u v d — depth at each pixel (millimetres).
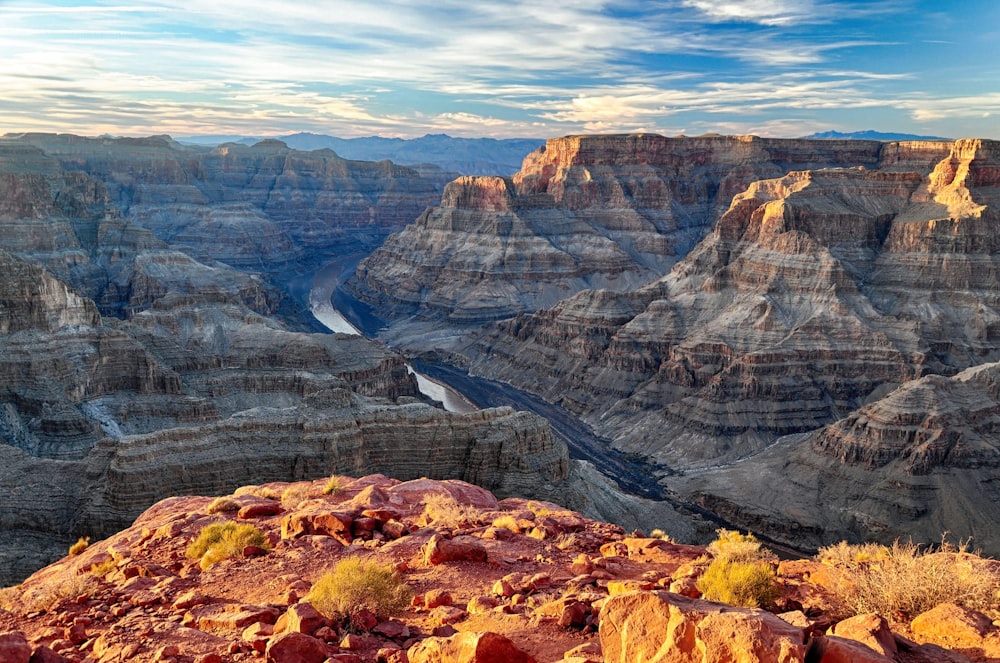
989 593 15477
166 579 21984
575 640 15250
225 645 16234
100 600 20734
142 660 15797
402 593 18766
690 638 11984
